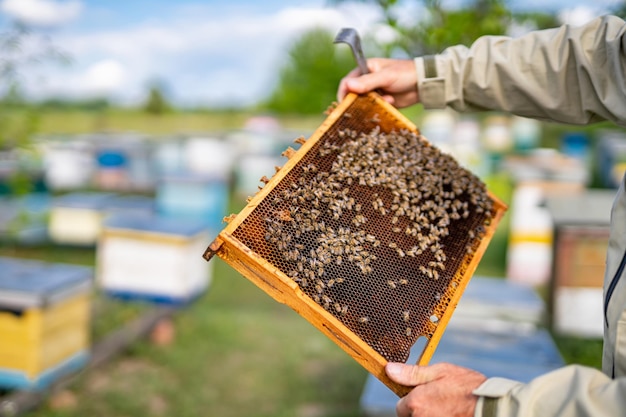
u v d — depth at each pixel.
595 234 6.07
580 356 6.05
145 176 15.23
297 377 5.75
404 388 1.53
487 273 9.38
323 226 1.67
